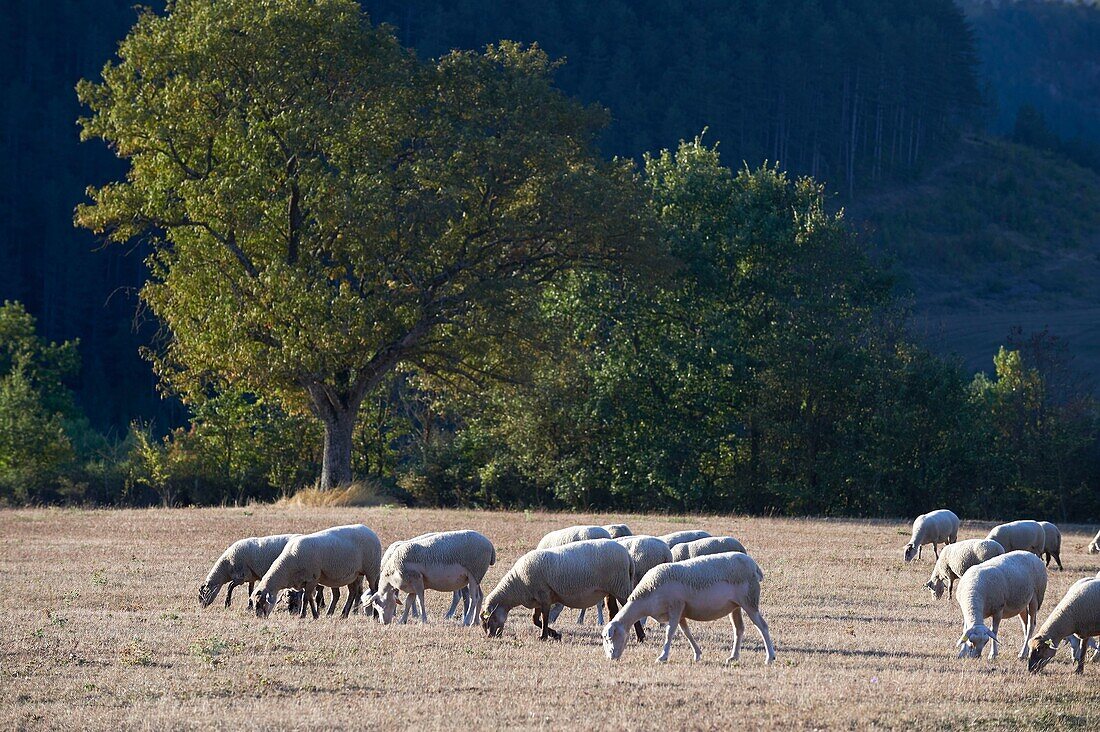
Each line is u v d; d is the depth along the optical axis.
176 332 114.44
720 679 36.25
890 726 31.20
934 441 133.62
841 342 133.75
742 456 141.38
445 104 116.88
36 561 69.12
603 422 138.62
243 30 108.62
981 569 42.12
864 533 93.62
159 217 110.75
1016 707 33.56
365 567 51.41
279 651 40.03
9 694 33.84
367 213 101.12
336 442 117.25
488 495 148.75
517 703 33.09
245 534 84.44
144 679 35.69
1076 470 137.00
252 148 106.38
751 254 141.25
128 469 154.00
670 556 48.41
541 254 118.12
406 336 112.75
